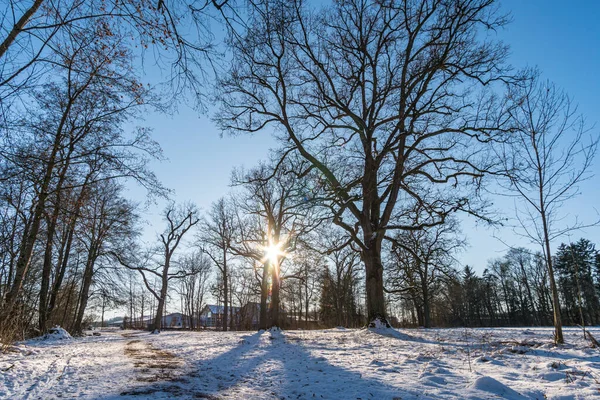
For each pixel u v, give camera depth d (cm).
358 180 1875
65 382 625
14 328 1149
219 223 3159
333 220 1809
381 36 1845
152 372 735
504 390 513
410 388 555
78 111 1238
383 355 942
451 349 995
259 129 1970
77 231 1398
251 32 552
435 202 1889
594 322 4666
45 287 2420
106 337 2684
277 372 760
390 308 5634
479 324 6378
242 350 1200
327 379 655
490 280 6450
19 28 619
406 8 1767
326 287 4631
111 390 557
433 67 1728
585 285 4494
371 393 537
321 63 1905
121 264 3031
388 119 1761
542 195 1056
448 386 566
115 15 566
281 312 5212
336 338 1461
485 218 1712
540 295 5800
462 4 1658
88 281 3039
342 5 1850
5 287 1436
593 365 659
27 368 765
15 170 877
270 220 2575
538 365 705
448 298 5291
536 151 1072
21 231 1414
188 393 549
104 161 1234
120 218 1800
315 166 1886
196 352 1158
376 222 1802
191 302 6184
